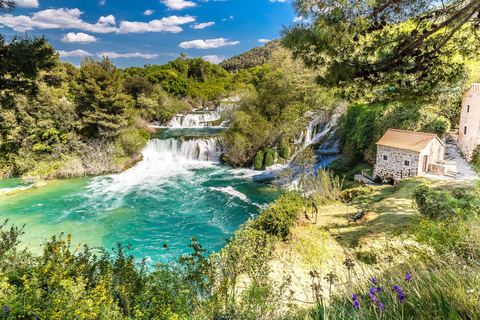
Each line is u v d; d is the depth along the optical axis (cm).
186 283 565
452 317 289
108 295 507
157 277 590
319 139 3048
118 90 3142
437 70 710
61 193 2305
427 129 2138
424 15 622
